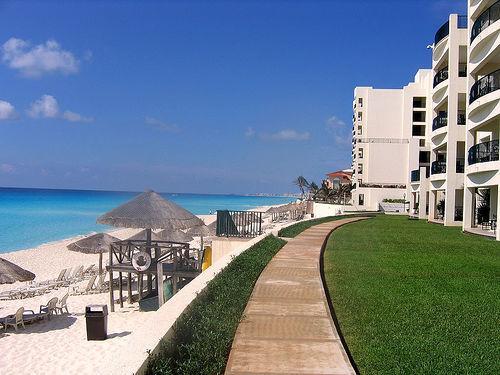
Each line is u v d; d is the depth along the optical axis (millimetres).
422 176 42156
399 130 65688
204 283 8758
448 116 32250
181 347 5723
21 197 136500
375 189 62156
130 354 4938
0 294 19641
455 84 31969
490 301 9273
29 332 14172
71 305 18156
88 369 11062
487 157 23391
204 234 26891
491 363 5957
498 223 21891
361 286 10758
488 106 23062
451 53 32062
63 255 32188
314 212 72000
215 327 6734
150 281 19844
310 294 9594
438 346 6582
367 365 5930
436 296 9703
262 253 14898
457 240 21922
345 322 7855
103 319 13266
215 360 5789
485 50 23641
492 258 15711
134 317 16188
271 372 5543
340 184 84688
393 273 12578
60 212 76375
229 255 13250
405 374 5602
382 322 7781
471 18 26109
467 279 11742
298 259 14523
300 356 6062
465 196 26859
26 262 29156
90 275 24594
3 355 12055
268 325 7402
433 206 37719
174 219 17969
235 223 21812
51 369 11062
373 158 65688
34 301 18953
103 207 92812
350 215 46031
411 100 64875
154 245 18391
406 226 31562
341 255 16172
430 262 14656
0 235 44844
